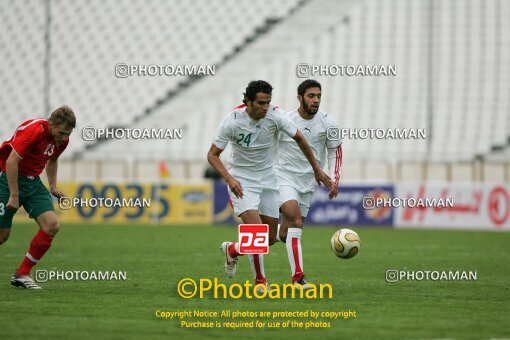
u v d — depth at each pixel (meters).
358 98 91.25
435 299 27.77
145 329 21.75
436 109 89.62
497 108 89.44
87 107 97.06
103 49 101.81
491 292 29.66
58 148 29.28
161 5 103.88
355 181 75.69
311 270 37.09
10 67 101.69
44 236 29.27
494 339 20.41
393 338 20.64
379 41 96.00
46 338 20.20
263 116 27.81
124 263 39.28
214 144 28.61
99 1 104.81
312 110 31.03
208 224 71.19
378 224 68.81
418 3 98.19
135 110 96.00
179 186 72.19
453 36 94.88
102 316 23.72
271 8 102.56
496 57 93.38
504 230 65.81
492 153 82.88
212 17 102.75
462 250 47.88
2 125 97.31
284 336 21.02
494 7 96.12
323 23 99.56
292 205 30.47
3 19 104.94
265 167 29.61
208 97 95.31
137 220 72.25
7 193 28.64
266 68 96.62
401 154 82.00
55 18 104.38
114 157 88.69
